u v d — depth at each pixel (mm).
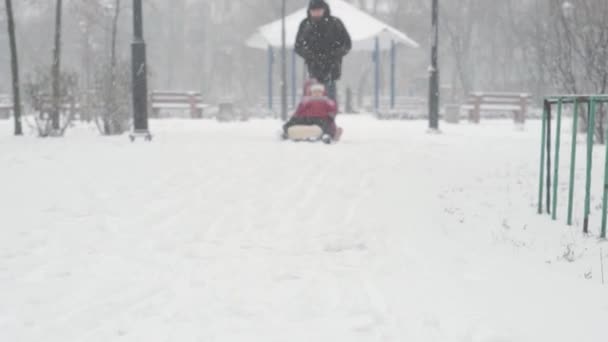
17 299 3779
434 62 14969
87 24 28000
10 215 5750
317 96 11258
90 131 14008
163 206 6211
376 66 28766
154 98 25781
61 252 4738
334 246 4984
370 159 9031
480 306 3693
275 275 4270
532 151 10461
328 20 11867
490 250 4898
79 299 3793
